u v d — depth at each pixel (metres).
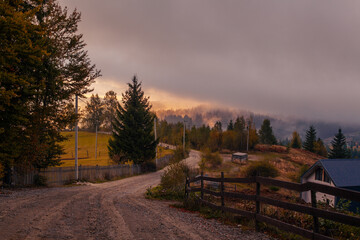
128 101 48.78
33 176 21.80
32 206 9.63
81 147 91.06
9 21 11.92
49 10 22.03
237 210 7.12
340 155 96.06
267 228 6.04
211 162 54.31
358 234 5.56
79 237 5.60
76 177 27.45
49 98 19.95
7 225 6.30
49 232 5.88
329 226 5.94
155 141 49.53
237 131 95.12
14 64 13.81
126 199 14.18
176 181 16.42
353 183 29.58
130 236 5.76
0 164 15.54
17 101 15.72
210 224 7.00
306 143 107.56
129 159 47.28
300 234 4.90
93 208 9.89
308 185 4.80
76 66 24.39
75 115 21.22
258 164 41.59
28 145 17.39
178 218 7.98
